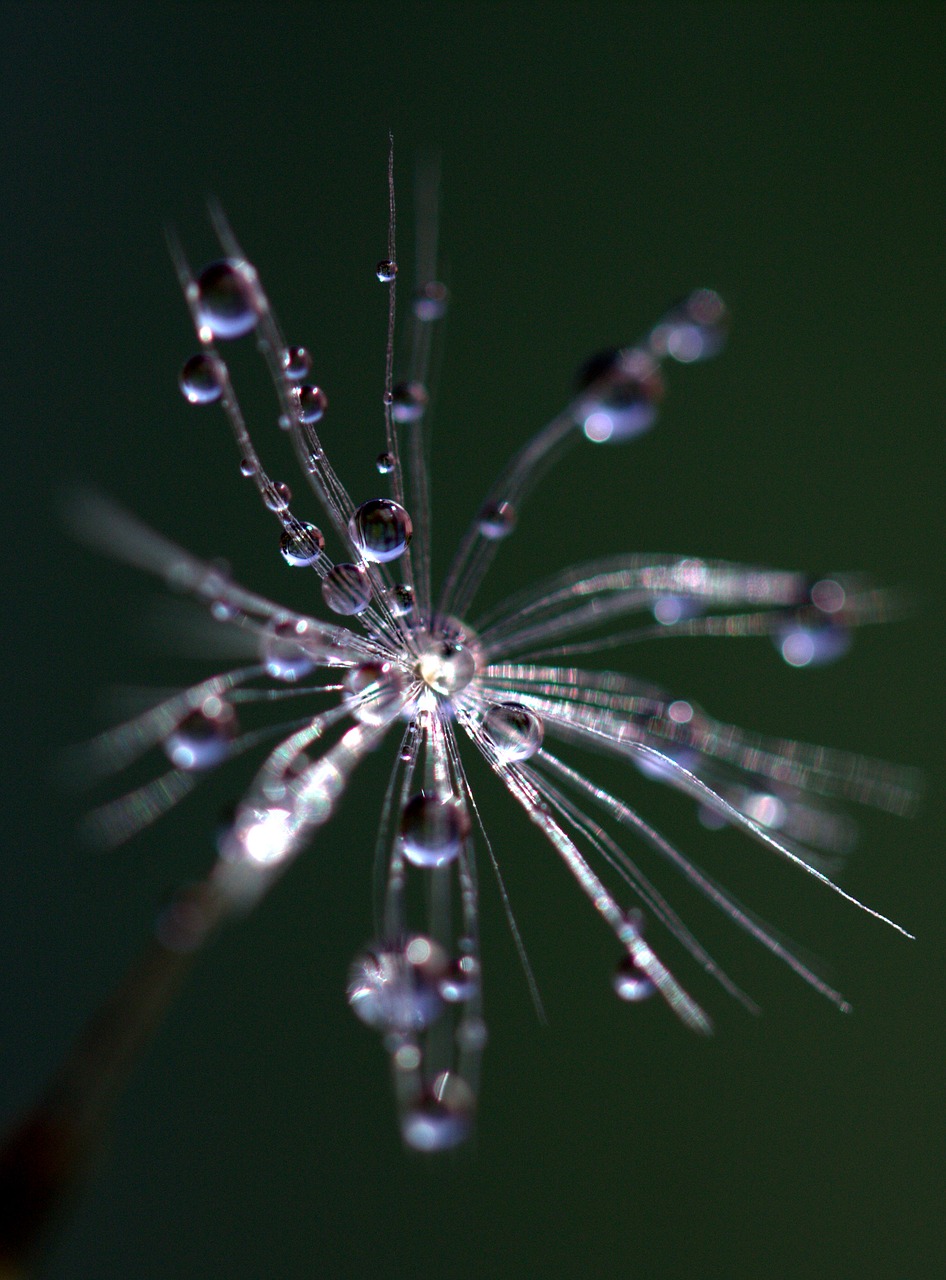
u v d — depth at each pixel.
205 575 0.06
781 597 0.06
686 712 0.06
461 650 0.06
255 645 0.06
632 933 0.06
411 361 0.06
